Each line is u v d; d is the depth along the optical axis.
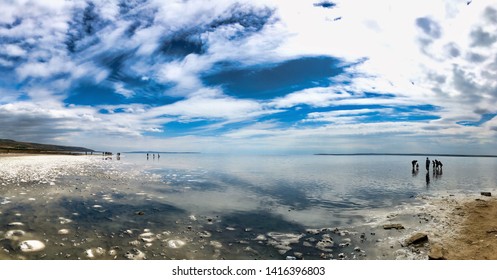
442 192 20.98
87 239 8.48
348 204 15.91
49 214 10.86
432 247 8.32
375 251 8.52
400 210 14.37
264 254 8.18
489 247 8.48
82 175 24.25
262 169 44.34
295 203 15.91
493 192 21.36
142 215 11.66
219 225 10.88
